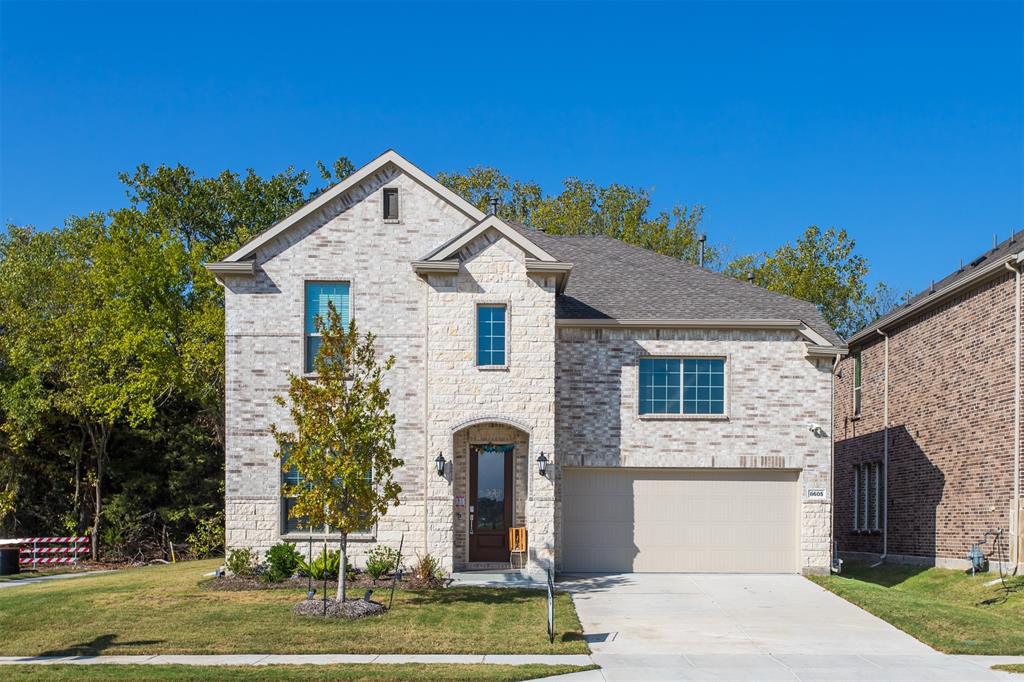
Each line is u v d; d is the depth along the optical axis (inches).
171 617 735.1
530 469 923.4
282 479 934.4
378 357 947.3
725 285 1098.1
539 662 599.8
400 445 938.7
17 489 1492.4
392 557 922.1
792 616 760.3
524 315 934.4
